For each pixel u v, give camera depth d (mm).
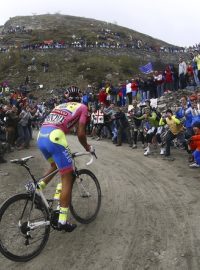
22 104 18609
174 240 5668
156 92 21781
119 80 57562
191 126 12234
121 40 87000
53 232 6137
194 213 6762
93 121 19281
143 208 7121
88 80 57344
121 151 14234
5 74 59719
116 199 7715
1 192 8758
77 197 6371
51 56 65625
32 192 5371
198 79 20750
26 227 5191
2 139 14953
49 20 112875
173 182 8984
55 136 5625
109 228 6207
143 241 5680
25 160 5418
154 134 13164
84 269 4969
